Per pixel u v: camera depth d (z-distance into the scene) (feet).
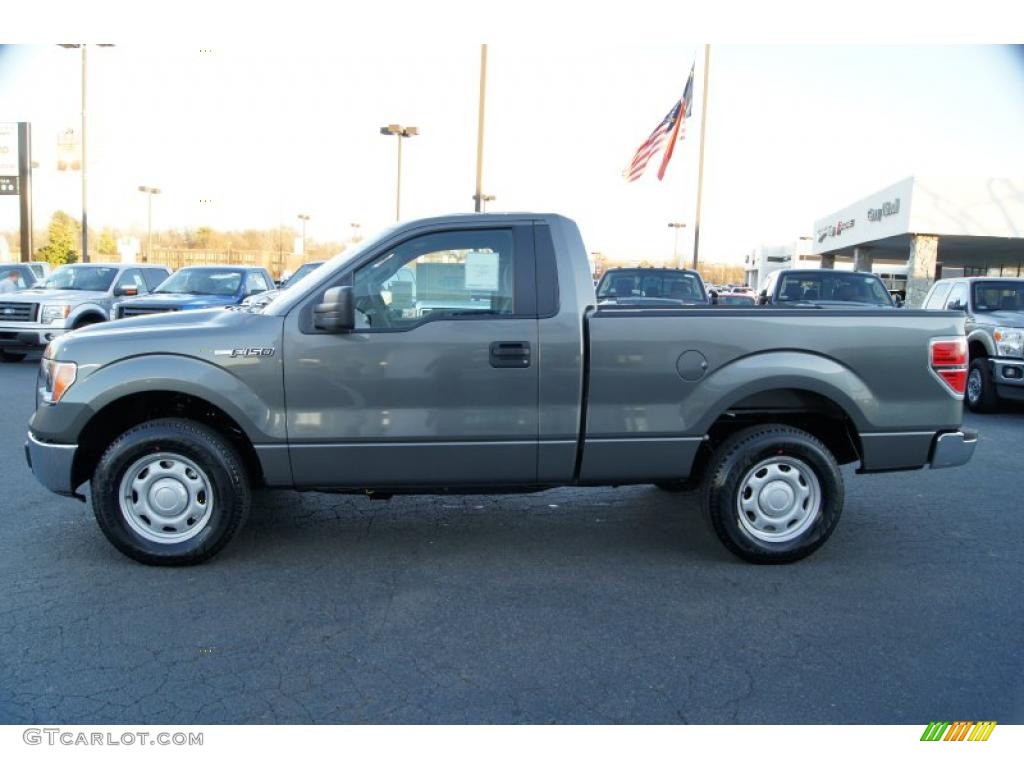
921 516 19.67
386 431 15.19
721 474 15.80
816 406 16.63
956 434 16.34
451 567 15.94
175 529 15.58
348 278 15.34
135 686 11.22
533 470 15.64
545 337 15.21
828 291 42.11
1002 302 39.58
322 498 20.68
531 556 16.63
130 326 15.80
